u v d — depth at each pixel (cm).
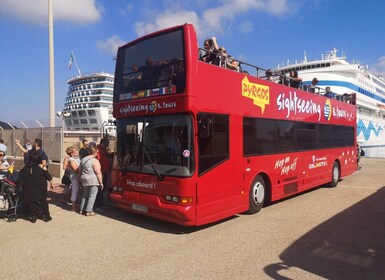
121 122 786
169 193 663
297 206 930
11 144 1847
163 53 699
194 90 655
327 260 525
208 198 683
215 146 706
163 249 574
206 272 477
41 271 480
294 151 1002
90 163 804
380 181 1457
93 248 577
